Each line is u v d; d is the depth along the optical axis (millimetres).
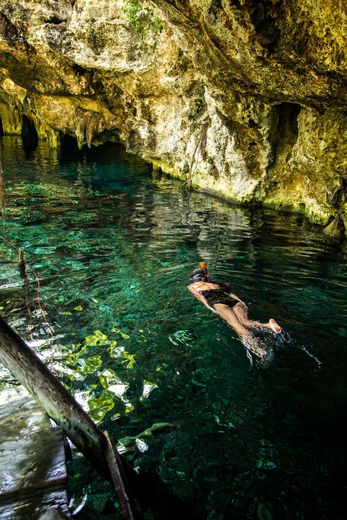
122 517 3057
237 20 6371
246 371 4598
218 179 13867
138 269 7598
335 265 8000
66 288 6789
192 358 4863
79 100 19516
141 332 5434
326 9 5434
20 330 5508
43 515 2770
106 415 4023
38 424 3588
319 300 6387
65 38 15031
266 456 3543
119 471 2883
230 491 3246
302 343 5105
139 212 11836
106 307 6129
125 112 18094
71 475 3432
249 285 6926
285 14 6020
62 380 4520
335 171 9758
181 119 15125
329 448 3607
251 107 10508
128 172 18500
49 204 12391
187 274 7324
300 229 10508
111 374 4625
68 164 19906
